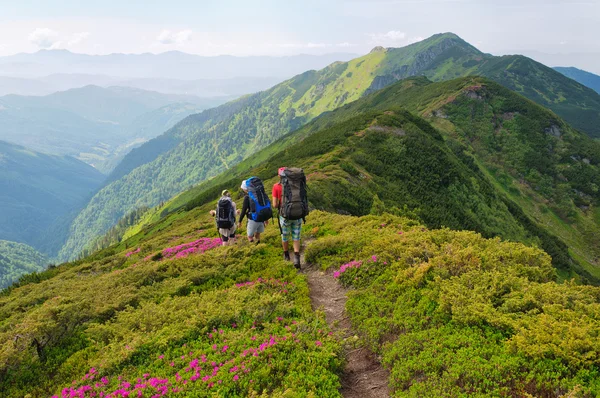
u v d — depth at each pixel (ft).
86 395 21.95
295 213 37.04
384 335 25.23
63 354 28.09
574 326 21.01
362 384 21.71
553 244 241.96
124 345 26.30
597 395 15.93
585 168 344.69
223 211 49.90
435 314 25.32
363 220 56.59
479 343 21.38
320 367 21.36
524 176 346.95
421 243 37.45
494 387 18.01
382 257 36.37
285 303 30.01
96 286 43.24
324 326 26.66
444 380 19.01
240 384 20.36
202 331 26.68
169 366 23.39
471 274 29.14
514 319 23.06
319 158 204.23
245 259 42.34
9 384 25.32
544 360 18.89
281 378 21.01
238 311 28.50
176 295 36.94
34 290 55.11
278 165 232.73
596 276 257.75
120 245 257.14
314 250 41.96
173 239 92.07
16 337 27.84
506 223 222.89
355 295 31.32
